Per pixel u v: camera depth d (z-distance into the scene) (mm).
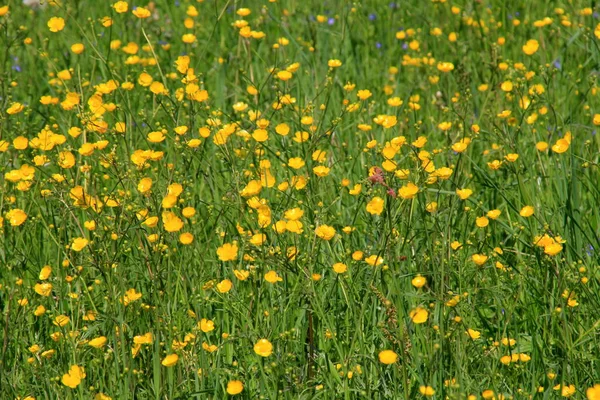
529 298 5320
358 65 9312
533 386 4523
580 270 4992
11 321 5090
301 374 4824
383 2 11172
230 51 9375
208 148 7254
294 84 8070
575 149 7188
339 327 5062
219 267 5199
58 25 7164
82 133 6598
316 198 5719
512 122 7207
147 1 11578
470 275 5191
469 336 4699
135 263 5199
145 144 7406
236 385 4297
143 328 4961
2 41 9734
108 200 5113
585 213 6215
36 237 6250
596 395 4137
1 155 7012
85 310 5203
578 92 8352
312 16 10617
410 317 4473
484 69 8891
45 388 4664
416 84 8789
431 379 4520
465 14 10094
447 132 6715
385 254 5090
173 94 7844
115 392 4695
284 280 5152
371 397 4633
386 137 7520
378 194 5414
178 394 4672
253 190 5078
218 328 5188
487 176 6215
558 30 9234
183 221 5367
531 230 5758
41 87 9164
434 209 5215
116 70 8875
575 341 4797
